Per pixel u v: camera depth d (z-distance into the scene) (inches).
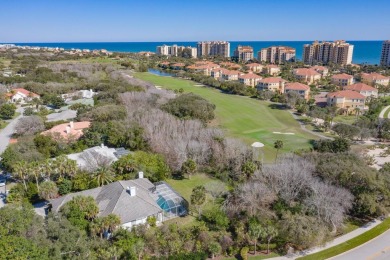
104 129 2883.9
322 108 4596.5
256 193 1867.6
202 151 2608.3
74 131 2982.3
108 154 2517.2
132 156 2347.4
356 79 7731.3
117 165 2223.2
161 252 1525.6
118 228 1579.7
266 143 3238.2
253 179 2108.8
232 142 2677.2
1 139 3164.4
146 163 2329.0
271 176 2057.1
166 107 3769.7
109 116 3287.4
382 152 3105.3
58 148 2640.3
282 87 6358.3
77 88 5349.4
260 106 4909.0
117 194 1811.0
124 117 3309.5
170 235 1599.4
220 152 2586.1
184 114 3688.5
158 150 2674.7
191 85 6540.4
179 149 2573.8
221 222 1710.1
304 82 7076.8
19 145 2502.5
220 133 2908.5
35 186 1977.1
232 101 5123.0
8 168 2278.5
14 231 1219.2
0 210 1280.8
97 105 3841.0
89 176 2100.1
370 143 3454.7
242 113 4419.3
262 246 1599.4
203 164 2598.4
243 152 2559.1
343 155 2273.6
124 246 1462.8
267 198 1855.3
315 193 1830.7
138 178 2126.0
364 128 3572.8
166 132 2913.4
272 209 1824.6
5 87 5049.2
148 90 4904.0
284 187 1940.2
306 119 4252.0
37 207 1916.8
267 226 1617.9
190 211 1953.7
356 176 1913.1
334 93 5113.2
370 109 4763.8
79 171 2160.4
